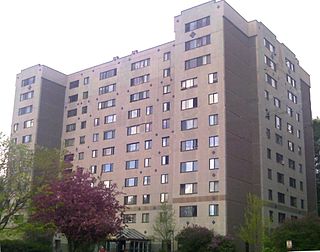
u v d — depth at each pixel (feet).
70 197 108.27
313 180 248.11
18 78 274.36
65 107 267.80
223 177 175.11
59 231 108.78
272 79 216.13
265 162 196.03
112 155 233.96
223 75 185.57
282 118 220.23
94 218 106.63
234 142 184.14
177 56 203.10
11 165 114.62
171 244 183.62
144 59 233.96
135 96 232.32
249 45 209.36
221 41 189.88
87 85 259.60
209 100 187.21
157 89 223.71
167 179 207.62
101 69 254.06
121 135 232.94
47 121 259.80
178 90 198.29
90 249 129.80
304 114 254.68
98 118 247.29
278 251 143.64
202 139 185.06
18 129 263.90
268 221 168.14
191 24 202.08
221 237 163.63
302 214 222.07
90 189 112.16
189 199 182.50
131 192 219.82
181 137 191.93
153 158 215.72
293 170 222.48
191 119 190.80
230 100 186.29
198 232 165.58
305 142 250.37
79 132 254.88
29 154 118.83
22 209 110.52
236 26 201.36
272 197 196.75
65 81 272.92
